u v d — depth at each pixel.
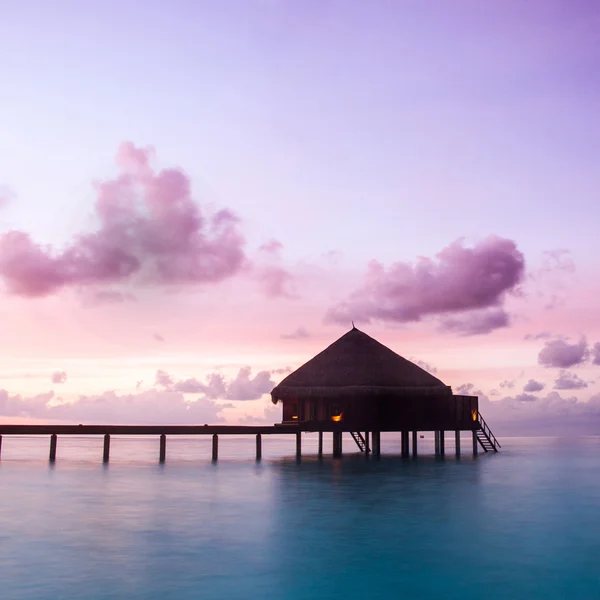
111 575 13.78
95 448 72.00
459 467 39.59
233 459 47.03
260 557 15.37
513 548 16.48
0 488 27.62
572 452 65.44
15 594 12.48
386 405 43.81
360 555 15.65
